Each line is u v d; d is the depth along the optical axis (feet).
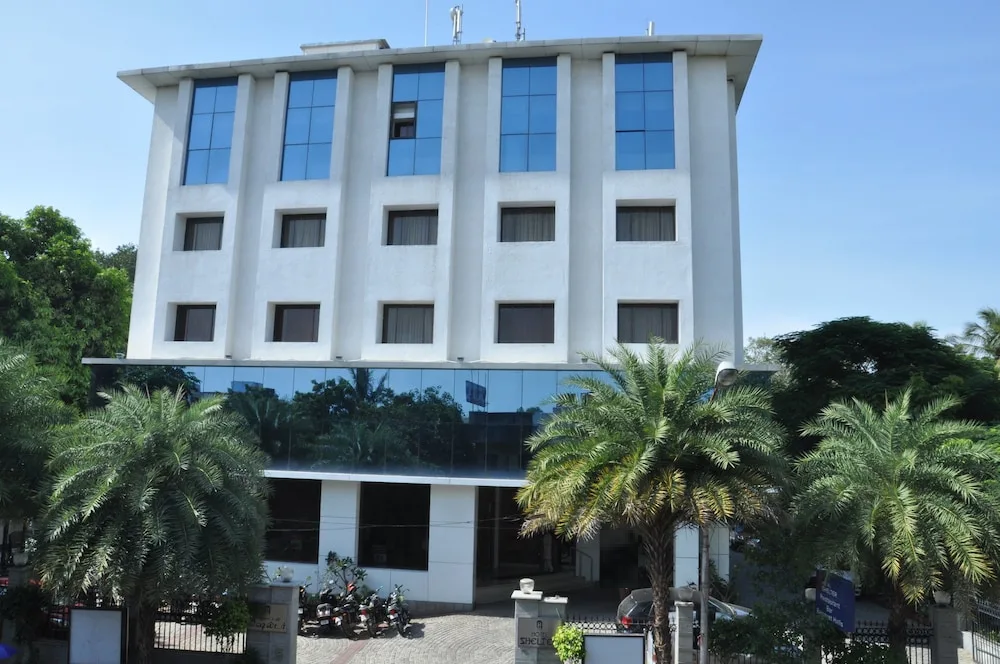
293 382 74.95
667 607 41.32
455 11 87.15
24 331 87.81
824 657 43.06
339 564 71.41
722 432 39.29
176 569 40.09
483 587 77.05
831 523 39.75
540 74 77.66
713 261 73.82
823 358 81.61
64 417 50.26
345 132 79.77
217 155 81.30
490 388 71.67
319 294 77.20
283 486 76.48
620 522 41.27
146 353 80.33
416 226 78.79
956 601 38.52
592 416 42.04
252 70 81.61
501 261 74.95
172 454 41.27
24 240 98.68
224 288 78.59
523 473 69.82
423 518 74.08
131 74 82.43
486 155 77.20
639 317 73.72
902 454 39.19
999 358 114.01
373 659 55.21
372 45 84.28
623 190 74.43
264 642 47.70
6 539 60.23
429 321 77.00
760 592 44.91
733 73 80.12
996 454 38.73
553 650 46.39
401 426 72.43
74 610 44.86
